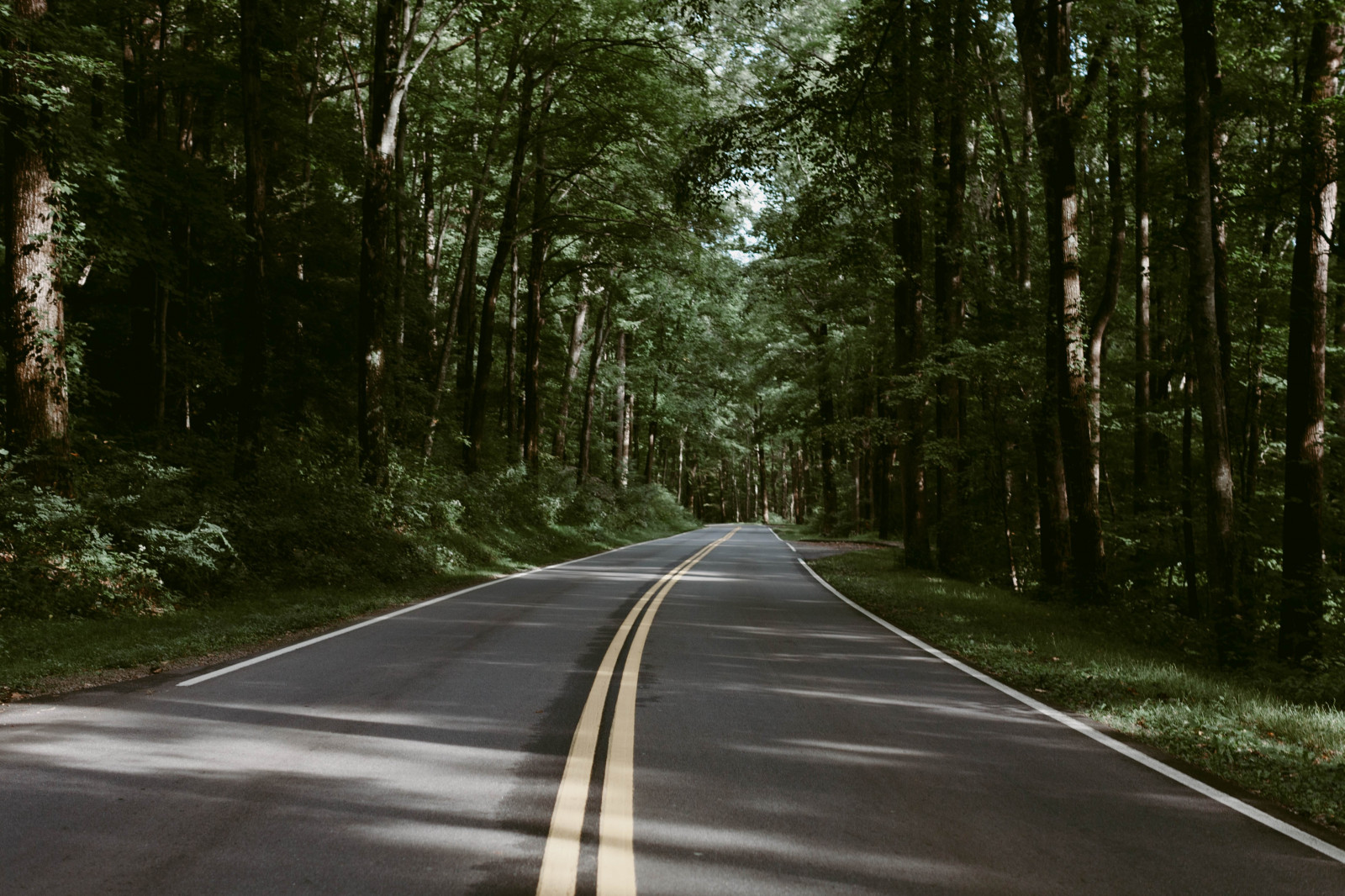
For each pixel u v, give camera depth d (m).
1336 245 14.74
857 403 39.94
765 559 27.66
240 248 20.97
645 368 54.91
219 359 23.25
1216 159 15.98
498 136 28.70
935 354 20.92
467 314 34.34
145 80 20.14
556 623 11.60
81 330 15.44
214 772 4.98
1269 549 19.64
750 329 48.19
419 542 19.09
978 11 14.93
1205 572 21.92
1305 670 11.93
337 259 27.59
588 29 27.44
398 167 26.69
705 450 78.31
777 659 9.29
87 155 13.64
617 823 4.29
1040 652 10.11
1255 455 20.39
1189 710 7.04
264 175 16.56
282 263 25.22
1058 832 4.32
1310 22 14.06
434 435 30.69
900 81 14.58
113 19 18.50
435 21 27.33
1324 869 3.93
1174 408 24.08
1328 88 14.02
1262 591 16.44
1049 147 17.30
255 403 16.39
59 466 12.33
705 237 29.67
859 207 16.45
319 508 16.81
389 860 3.78
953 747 5.91
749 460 100.62
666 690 7.48
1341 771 5.50
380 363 19.69
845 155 15.57
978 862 3.92
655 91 27.70
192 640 9.37
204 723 6.09
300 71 26.20
